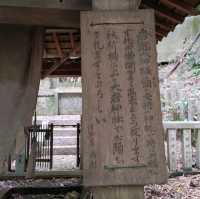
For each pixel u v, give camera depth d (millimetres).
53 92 17562
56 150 11891
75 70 7500
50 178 7406
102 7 3033
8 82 4020
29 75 4141
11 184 6668
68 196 5250
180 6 4160
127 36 2955
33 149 7199
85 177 2717
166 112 10977
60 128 13852
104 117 2822
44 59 6934
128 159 2752
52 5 3070
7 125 3961
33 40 4195
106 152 2762
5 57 4051
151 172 2727
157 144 2777
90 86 2869
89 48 2928
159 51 20203
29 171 7023
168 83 15547
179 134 7805
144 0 4094
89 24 2959
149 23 2975
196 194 5438
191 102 9336
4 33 4094
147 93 2867
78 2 3100
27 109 4137
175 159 7273
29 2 3041
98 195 2762
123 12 2990
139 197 2746
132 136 2793
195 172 7180
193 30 19188
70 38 5715
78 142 8297
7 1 3016
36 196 5602
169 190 5750
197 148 7543
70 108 17562
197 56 16938
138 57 2924
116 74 2896
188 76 15875
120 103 2848
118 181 2713
